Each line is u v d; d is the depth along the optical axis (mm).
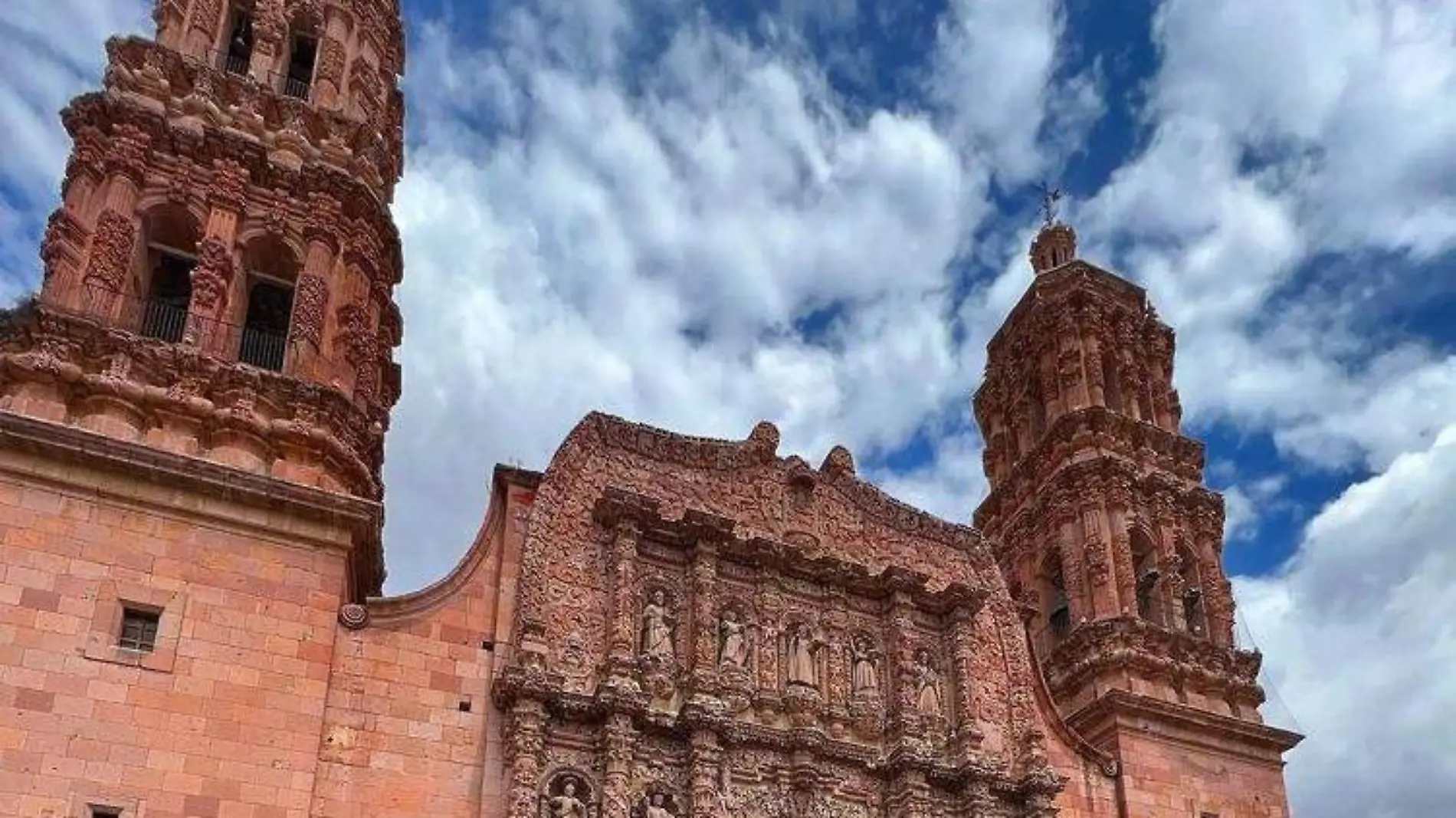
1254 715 49344
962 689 42875
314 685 33062
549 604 38375
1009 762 43031
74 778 29516
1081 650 49062
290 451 36094
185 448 34688
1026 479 56719
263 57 44094
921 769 40312
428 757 34844
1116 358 58094
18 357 33406
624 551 39750
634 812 36281
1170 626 50312
